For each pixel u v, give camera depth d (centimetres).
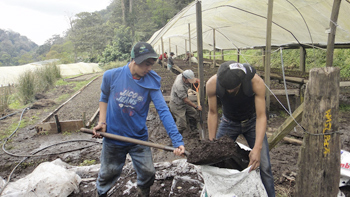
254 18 730
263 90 212
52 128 570
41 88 1155
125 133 231
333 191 204
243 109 240
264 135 222
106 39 4334
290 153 390
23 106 884
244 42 1067
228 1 621
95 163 406
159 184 303
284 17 655
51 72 1383
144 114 233
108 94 234
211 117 245
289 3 576
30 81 986
